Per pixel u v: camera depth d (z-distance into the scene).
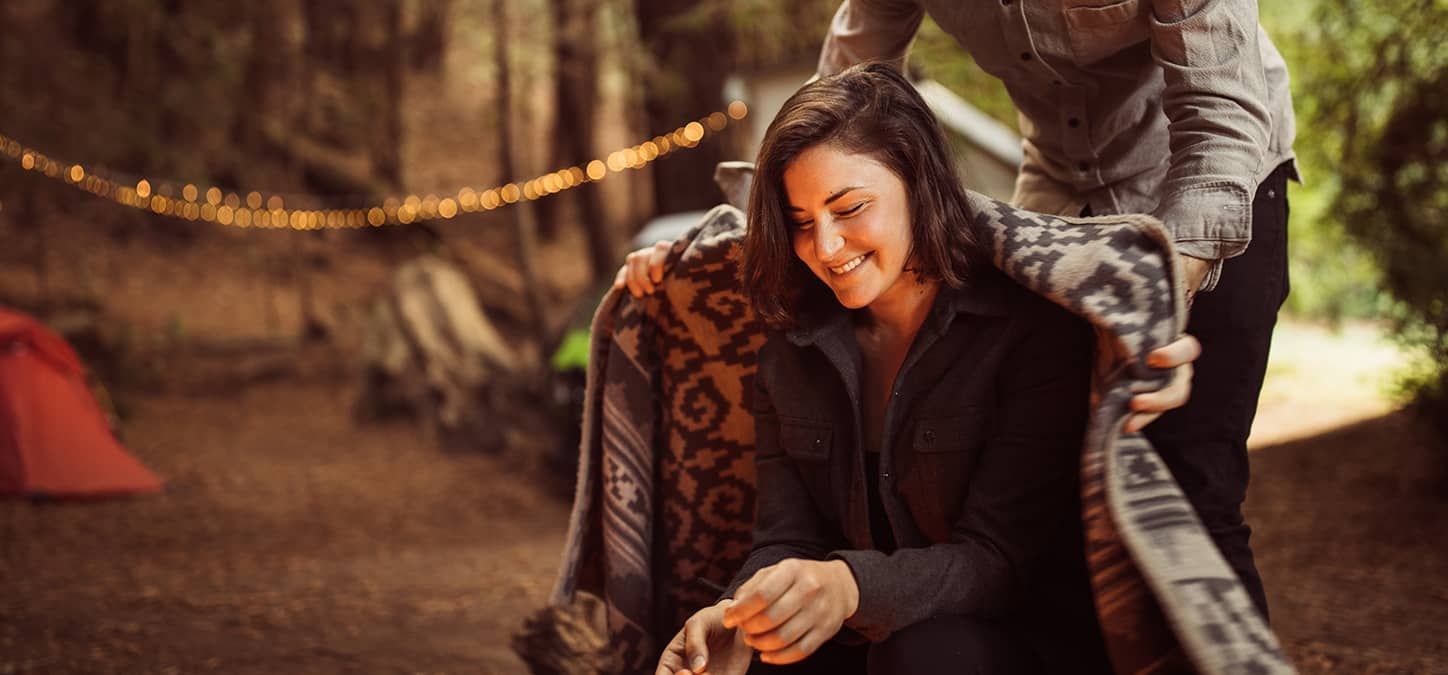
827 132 1.79
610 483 2.40
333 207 17.75
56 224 15.66
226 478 8.56
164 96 16.14
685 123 10.94
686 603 2.42
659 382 2.42
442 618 4.80
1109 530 1.67
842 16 2.64
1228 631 1.55
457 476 8.65
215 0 17.03
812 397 2.01
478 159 21.41
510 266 18.39
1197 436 2.21
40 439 7.81
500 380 9.67
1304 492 6.53
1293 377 11.43
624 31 12.60
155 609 4.98
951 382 1.90
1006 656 1.80
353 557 6.34
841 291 1.83
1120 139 2.34
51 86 15.51
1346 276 10.34
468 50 23.62
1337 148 7.13
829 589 1.66
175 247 16.22
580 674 3.05
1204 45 2.05
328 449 9.64
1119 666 1.70
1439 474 6.25
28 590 5.37
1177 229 2.00
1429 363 6.50
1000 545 1.85
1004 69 2.38
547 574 5.70
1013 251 1.82
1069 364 1.86
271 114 18.55
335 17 21.59
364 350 10.73
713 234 2.30
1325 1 7.01
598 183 16.09
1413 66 6.71
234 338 13.54
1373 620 4.18
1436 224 6.69
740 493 2.39
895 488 1.97
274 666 4.09
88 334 12.43
